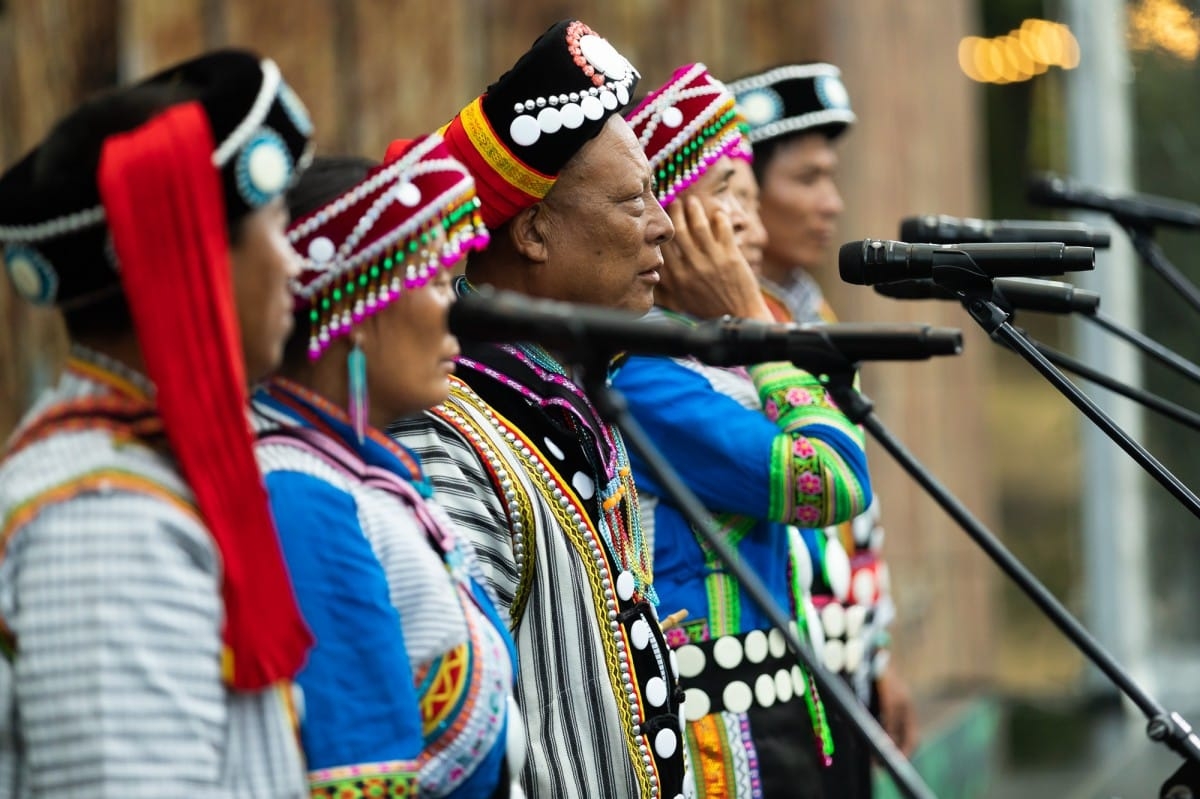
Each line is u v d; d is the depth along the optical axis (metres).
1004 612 19.78
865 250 5.48
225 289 3.64
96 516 3.51
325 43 11.20
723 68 13.54
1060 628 5.29
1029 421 22.25
